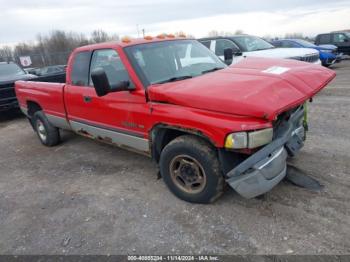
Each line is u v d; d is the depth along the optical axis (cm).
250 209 320
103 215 340
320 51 1372
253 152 288
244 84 303
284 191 344
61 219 341
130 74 362
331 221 289
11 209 375
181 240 286
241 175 290
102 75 328
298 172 362
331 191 336
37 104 588
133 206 352
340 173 372
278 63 382
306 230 281
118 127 402
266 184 286
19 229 331
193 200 336
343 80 1063
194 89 311
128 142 400
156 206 346
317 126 554
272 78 314
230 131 273
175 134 350
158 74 370
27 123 845
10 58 2344
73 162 506
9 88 863
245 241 276
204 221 309
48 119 566
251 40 947
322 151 438
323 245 261
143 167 455
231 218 309
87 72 439
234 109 274
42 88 543
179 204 345
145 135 365
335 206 310
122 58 372
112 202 365
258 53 863
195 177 328
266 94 282
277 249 262
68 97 477
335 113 630
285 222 295
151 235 298
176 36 452
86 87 440
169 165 343
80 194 394
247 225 296
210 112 290
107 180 426
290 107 278
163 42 417
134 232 305
